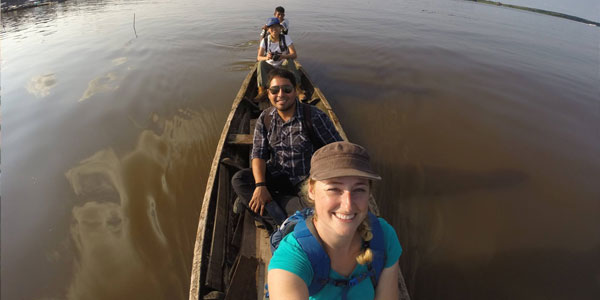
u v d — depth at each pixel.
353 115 5.18
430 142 4.55
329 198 0.92
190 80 6.41
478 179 3.87
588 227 3.27
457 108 5.45
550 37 11.55
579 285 2.74
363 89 6.07
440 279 2.77
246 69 7.08
